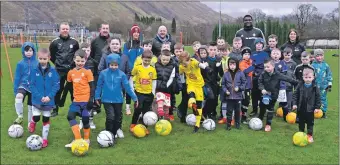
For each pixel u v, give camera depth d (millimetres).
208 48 9555
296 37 10711
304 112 8102
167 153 7238
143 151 7367
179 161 6801
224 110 9586
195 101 8656
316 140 8195
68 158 6973
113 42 9000
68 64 9922
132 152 7316
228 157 7016
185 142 7945
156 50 10320
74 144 7086
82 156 7074
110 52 9164
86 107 7742
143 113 8969
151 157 7008
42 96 7746
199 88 8867
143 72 8609
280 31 51719
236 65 8812
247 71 9578
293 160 6891
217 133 8656
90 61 9516
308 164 6699
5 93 14859
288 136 8500
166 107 9211
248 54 9625
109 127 7902
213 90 9508
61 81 10000
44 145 7609
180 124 9516
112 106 7945
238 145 7738
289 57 9938
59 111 11109
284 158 6992
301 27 61438
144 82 8609
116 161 6805
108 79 7898
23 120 9930
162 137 8336
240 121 9516
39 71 7719
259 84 9055
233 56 9273
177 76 9234
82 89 7723
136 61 8852
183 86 9305
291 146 7730
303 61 9555
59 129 9008
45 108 7738
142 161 6805
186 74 8977
